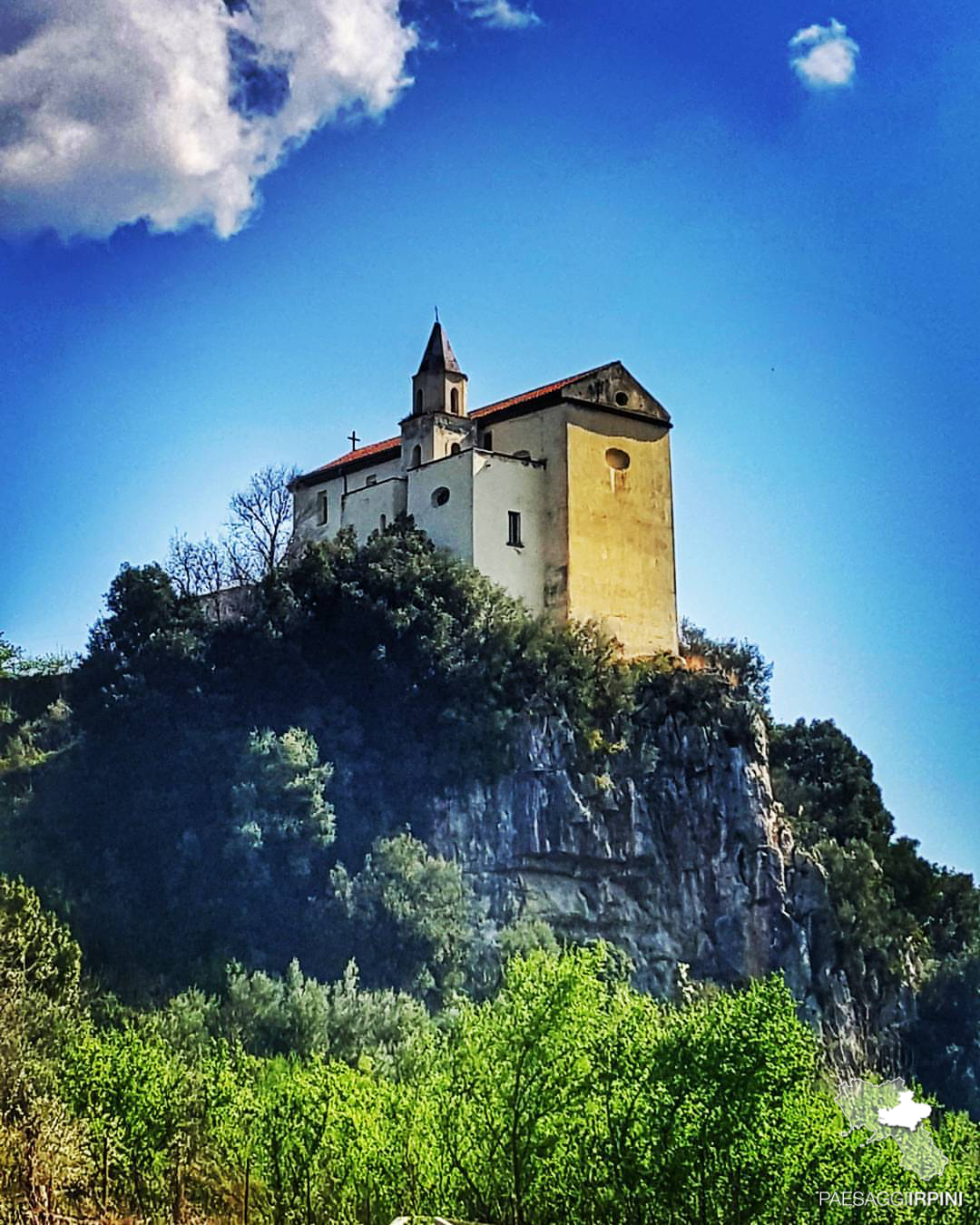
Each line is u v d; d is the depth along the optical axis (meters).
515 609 112.00
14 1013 69.81
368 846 102.88
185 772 104.19
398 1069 78.94
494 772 107.31
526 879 105.81
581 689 110.88
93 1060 70.25
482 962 99.50
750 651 139.88
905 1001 114.00
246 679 109.38
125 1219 66.06
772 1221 59.47
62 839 102.25
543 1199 62.28
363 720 108.44
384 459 122.31
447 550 113.56
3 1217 57.53
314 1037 85.00
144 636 112.69
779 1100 60.41
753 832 110.62
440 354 119.00
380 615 110.50
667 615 117.69
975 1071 112.50
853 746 138.88
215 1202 70.88
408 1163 65.25
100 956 94.25
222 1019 86.56
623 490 117.25
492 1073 63.62
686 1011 74.56
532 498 115.38
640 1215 60.00
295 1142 67.31
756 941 108.12
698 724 112.44
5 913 87.44
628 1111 60.94
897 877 131.00
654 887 108.12
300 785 101.62
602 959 68.06
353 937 96.88
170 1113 69.56
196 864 99.56
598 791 108.56
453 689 108.88
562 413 115.75
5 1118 62.41
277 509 125.81
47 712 114.44
